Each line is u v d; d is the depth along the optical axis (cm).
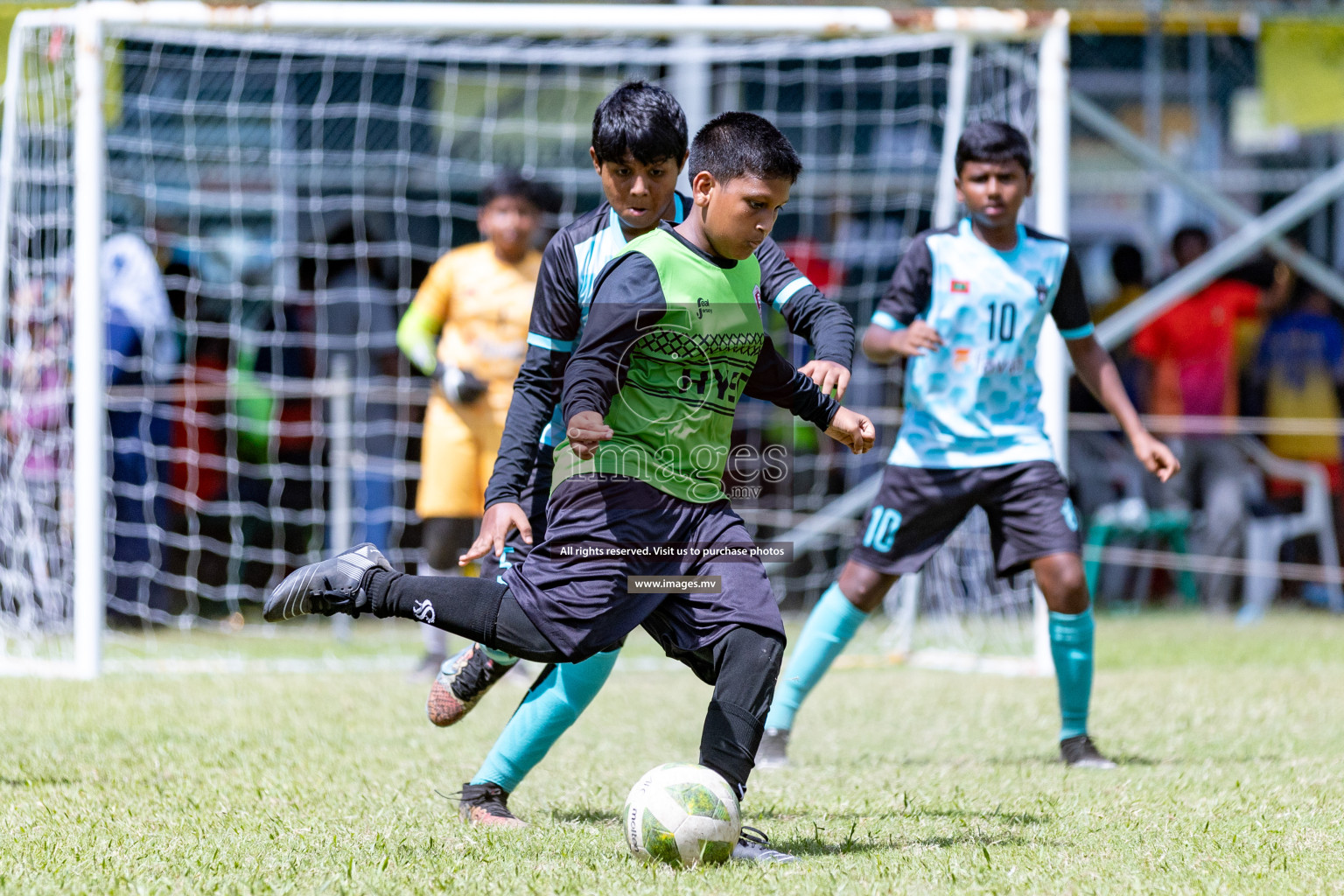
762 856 1089
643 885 983
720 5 2812
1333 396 3591
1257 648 2822
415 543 3478
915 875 1017
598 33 2538
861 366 3553
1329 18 3181
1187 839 1152
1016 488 1641
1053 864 1056
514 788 1291
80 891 958
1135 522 3384
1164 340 3462
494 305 2380
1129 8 3059
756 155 1058
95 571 2425
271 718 1916
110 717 1916
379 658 2747
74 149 2642
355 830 1195
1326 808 1284
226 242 3566
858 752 1736
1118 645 2869
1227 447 3409
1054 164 2531
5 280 2561
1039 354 2461
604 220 1168
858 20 2511
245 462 3325
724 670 1087
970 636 2866
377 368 3228
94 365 2427
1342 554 3612
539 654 1079
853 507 3303
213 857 1075
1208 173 4091
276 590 1101
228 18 2472
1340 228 4006
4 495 2686
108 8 2459
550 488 1220
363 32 2528
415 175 3641
